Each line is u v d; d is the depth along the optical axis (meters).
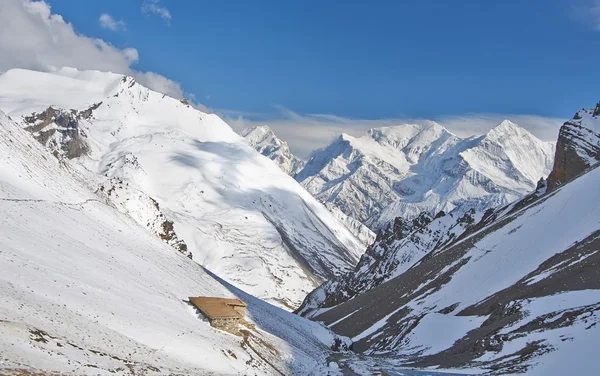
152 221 157.12
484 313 112.44
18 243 53.53
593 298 83.44
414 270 180.88
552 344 71.81
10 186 73.00
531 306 90.50
